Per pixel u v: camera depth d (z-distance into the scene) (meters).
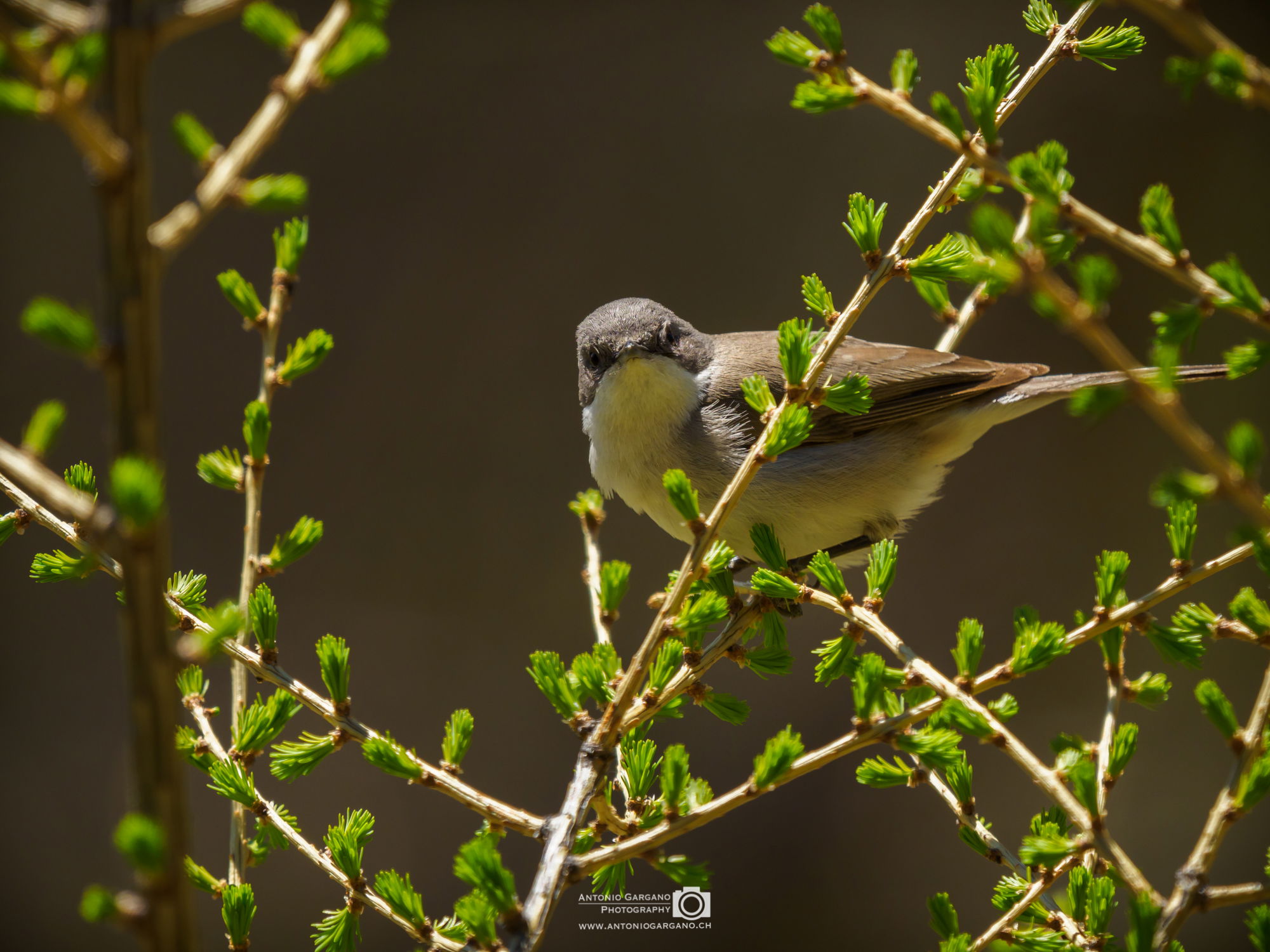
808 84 3.38
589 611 13.12
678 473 3.87
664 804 3.68
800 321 4.09
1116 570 3.81
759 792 3.30
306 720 12.38
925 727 3.60
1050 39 4.50
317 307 13.71
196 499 13.23
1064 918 3.62
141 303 2.19
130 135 2.16
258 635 4.02
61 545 12.77
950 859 11.66
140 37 2.14
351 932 3.76
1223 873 11.57
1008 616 13.11
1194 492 2.62
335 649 3.96
